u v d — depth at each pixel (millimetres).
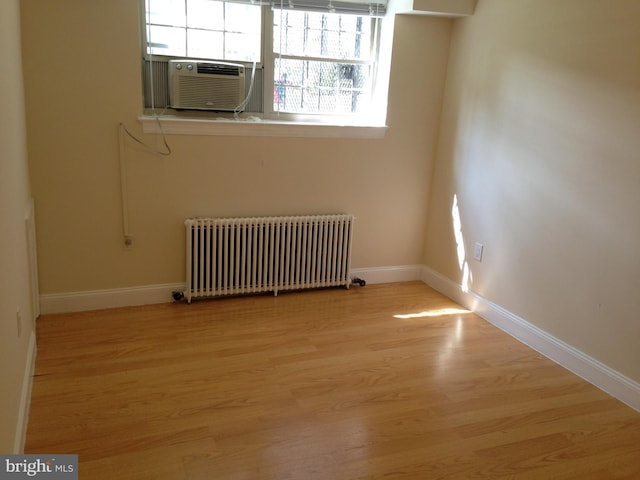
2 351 1588
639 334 2518
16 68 2479
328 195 3838
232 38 3531
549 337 3031
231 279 3604
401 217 4121
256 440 2172
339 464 2053
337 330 3277
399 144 3938
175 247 3520
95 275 3373
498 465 2094
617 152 2576
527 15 3088
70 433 2152
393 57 3740
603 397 2637
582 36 2730
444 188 3979
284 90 3750
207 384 2578
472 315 3631
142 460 2020
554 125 2932
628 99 2510
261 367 2770
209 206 3529
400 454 2131
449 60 3859
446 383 2703
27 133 3012
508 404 2537
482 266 3592
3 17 1945
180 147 3367
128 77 3154
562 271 2938
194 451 2086
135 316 3330
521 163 3189
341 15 3750
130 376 2615
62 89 3043
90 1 2988
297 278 3799
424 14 3648
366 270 4129
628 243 2547
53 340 2951
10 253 1873
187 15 3393
